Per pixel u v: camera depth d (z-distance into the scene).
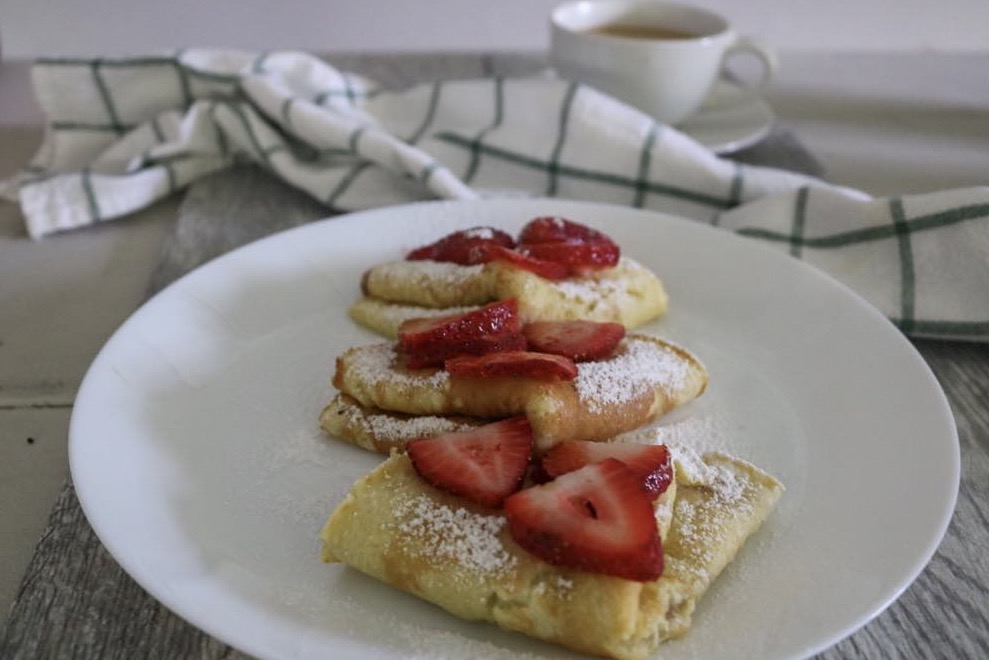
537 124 0.55
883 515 0.36
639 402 0.39
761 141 0.60
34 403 0.41
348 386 0.40
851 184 0.56
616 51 0.56
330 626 0.32
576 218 0.49
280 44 0.86
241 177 0.57
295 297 0.46
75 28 0.84
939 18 0.85
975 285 0.45
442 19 0.86
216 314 0.44
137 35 0.85
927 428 0.38
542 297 0.43
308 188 0.54
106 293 0.48
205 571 0.34
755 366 0.43
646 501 0.33
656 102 0.58
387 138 0.54
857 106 0.65
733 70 0.71
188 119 0.56
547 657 0.32
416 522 0.34
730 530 0.34
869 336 0.42
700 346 0.44
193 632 0.33
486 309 0.40
